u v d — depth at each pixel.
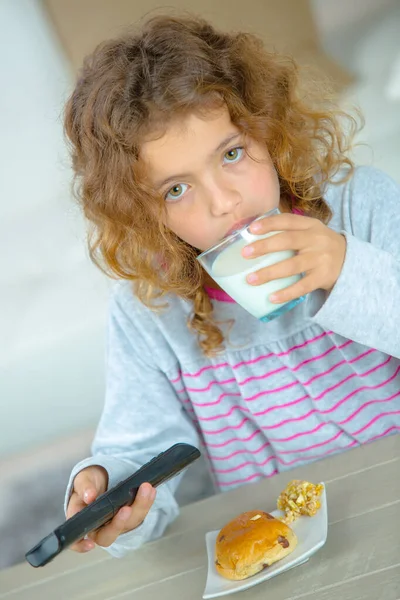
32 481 2.00
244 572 0.85
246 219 0.99
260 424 1.27
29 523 1.95
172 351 1.29
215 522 1.03
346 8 2.96
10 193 3.36
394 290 0.99
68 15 2.90
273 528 0.88
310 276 0.95
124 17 2.88
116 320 1.32
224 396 1.27
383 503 0.92
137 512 0.90
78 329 2.67
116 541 0.99
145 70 1.01
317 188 1.20
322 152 1.24
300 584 0.82
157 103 0.96
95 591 0.97
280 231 0.93
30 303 2.88
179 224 1.02
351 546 0.86
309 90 1.32
